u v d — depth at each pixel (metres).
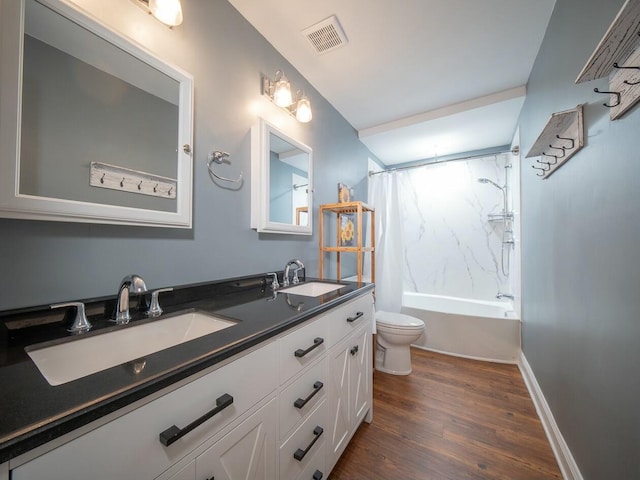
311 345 0.98
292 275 1.77
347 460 1.28
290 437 0.86
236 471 0.66
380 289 2.73
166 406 0.51
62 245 0.79
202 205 1.20
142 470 0.47
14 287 0.71
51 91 0.77
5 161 0.66
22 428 0.35
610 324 0.86
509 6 1.40
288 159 1.71
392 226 2.79
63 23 0.79
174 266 1.08
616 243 0.83
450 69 1.90
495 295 3.11
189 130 1.10
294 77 1.84
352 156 2.75
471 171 3.28
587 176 1.03
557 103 1.37
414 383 2.00
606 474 0.88
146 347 0.83
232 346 0.64
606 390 0.88
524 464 1.25
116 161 0.91
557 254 1.40
